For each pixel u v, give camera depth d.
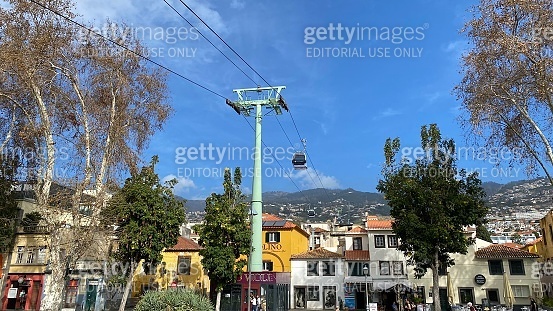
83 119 25.34
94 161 25.47
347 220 81.19
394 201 30.56
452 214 29.75
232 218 31.72
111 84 26.09
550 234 43.16
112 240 29.12
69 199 24.50
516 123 22.27
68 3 24.14
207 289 42.44
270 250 46.38
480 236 58.66
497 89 21.16
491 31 20.25
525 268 39.53
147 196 29.12
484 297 39.28
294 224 48.44
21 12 23.23
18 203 36.69
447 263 31.08
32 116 26.36
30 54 22.97
